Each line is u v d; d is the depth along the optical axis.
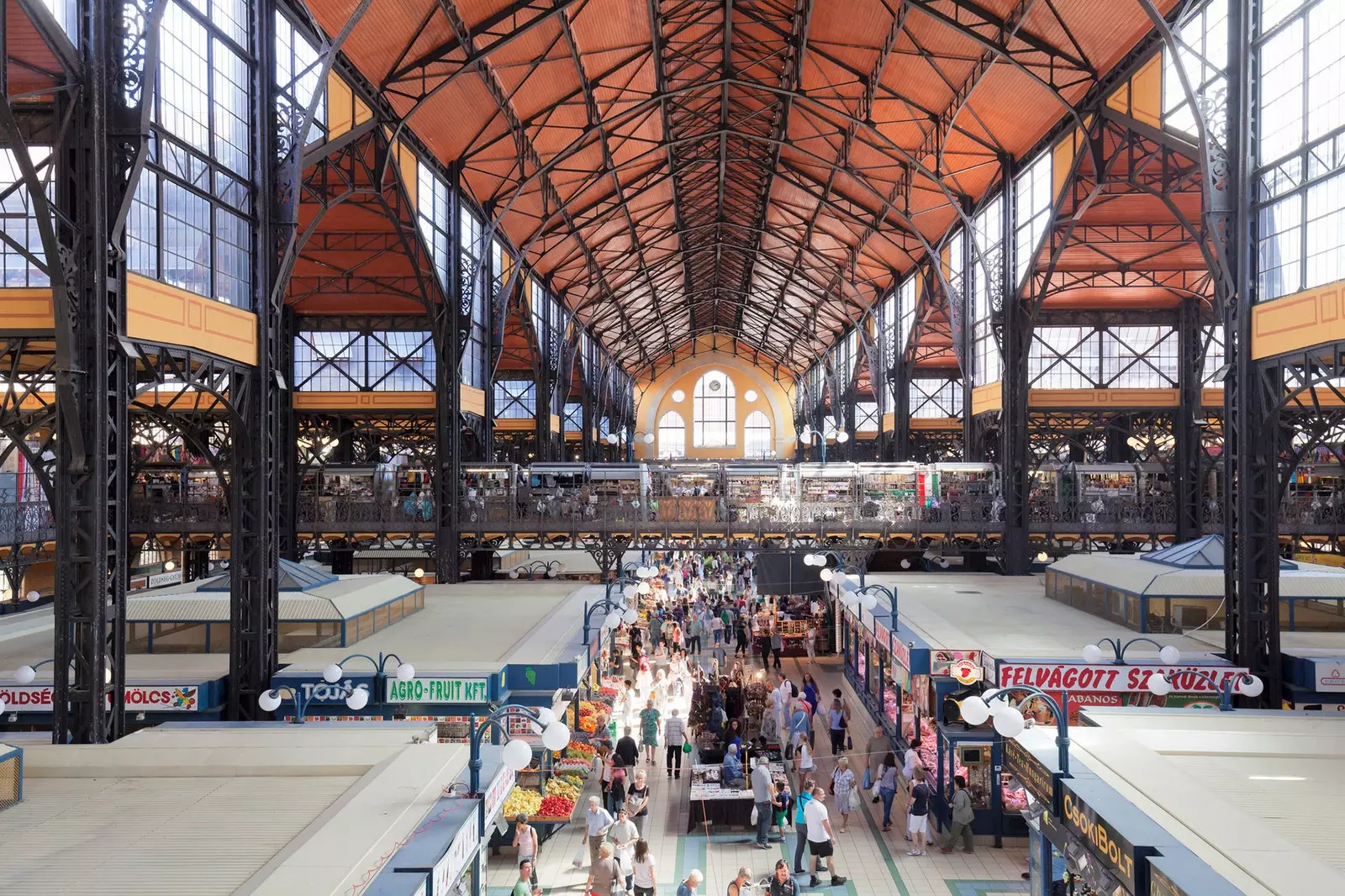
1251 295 17.88
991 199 34.41
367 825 8.15
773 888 12.79
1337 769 10.01
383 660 16.72
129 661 18.20
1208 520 34.81
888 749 19.31
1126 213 30.19
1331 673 16.58
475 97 28.14
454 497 32.44
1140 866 7.46
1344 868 7.52
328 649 19.17
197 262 15.54
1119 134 26.30
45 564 36.25
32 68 12.60
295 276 34.94
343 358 37.75
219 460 17.36
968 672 17.30
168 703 16.12
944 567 38.97
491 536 33.97
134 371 13.41
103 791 9.39
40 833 8.23
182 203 15.16
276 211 17.62
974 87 28.30
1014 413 32.09
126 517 13.08
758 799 16.09
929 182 36.41
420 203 29.31
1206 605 19.91
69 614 12.37
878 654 22.80
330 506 33.81
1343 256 15.39
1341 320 15.23
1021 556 32.00
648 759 20.81
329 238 32.94
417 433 45.22
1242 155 17.92
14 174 14.30
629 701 22.69
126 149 12.88
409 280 35.00
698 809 17.22
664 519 33.62
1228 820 8.13
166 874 7.33
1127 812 8.33
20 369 21.62
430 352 37.84
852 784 17.95
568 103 31.86
